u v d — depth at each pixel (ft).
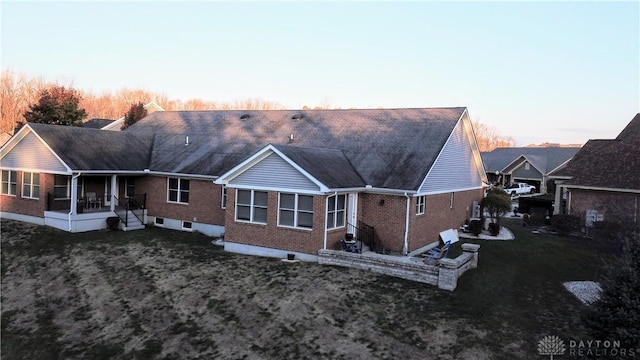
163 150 92.17
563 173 95.14
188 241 73.56
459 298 48.98
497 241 79.05
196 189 81.61
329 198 62.23
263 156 63.87
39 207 79.71
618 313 33.37
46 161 78.18
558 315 45.78
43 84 245.65
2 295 55.72
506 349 39.22
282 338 42.68
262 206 64.90
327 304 48.16
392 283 53.06
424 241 71.15
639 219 82.38
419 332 42.29
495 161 214.48
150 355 42.01
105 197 88.17
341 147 77.71
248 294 51.47
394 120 81.66
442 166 76.54
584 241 80.48
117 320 48.39
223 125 97.40
